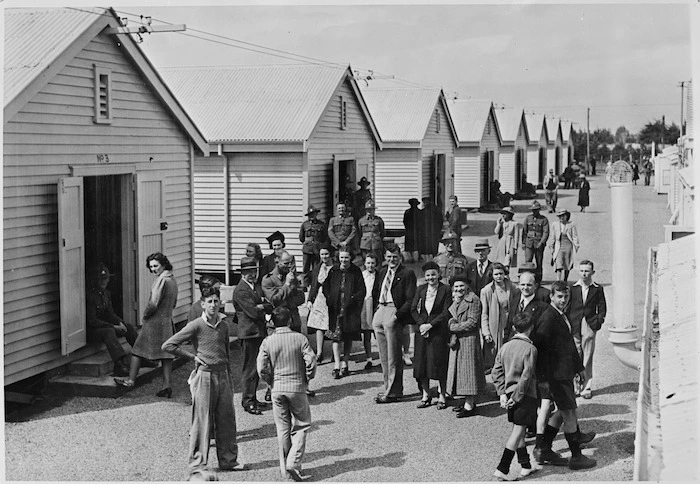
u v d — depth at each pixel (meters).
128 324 11.97
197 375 8.16
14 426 9.67
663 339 10.27
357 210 22.47
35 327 10.41
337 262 12.45
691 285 12.42
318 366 12.57
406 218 23.05
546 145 50.66
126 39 12.04
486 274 12.10
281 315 8.06
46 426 9.65
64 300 10.64
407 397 10.95
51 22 11.09
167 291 10.79
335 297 11.82
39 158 10.43
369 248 19.66
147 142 13.15
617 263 10.35
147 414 10.13
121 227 12.83
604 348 13.41
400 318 10.55
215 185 20.52
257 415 10.29
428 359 10.29
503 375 8.23
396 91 30.47
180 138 14.29
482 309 10.59
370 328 11.94
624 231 10.33
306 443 9.12
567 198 43.50
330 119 21.67
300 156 20.05
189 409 10.39
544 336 8.12
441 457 8.64
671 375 8.77
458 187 37.09
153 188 13.26
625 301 10.41
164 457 8.67
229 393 8.32
